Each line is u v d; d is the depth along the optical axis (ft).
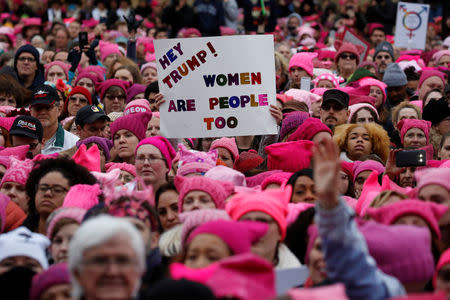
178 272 20.27
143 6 102.17
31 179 30.83
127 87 51.78
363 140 40.83
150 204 24.30
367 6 96.07
